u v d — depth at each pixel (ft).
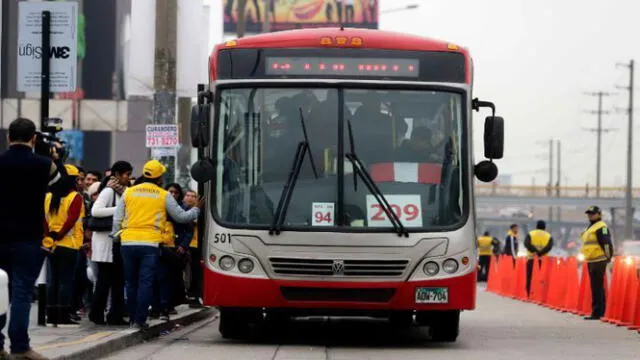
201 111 52.80
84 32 271.28
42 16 54.24
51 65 54.34
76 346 45.75
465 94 54.39
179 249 62.69
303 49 54.44
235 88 54.24
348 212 52.95
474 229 53.62
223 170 53.67
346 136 53.62
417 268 52.85
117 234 55.21
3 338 38.52
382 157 53.52
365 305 52.80
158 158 77.61
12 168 39.24
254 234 52.85
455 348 54.95
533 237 110.42
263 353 50.70
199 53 83.35
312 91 54.08
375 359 48.91
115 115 212.84
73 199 52.65
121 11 292.20
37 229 39.63
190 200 71.05
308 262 52.70
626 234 324.60
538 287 108.17
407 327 68.90
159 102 79.05
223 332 58.34
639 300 70.33
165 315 63.57
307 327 68.54
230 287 52.80
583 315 85.81
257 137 53.78
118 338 50.52
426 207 53.31
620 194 376.27
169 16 79.15
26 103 207.00
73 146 208.23
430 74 54.44
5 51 223.30
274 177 53.42
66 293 55.93
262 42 54.65
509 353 52.44
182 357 48.34
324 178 53.31
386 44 54.54
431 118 54.08
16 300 39.42
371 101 54.03
